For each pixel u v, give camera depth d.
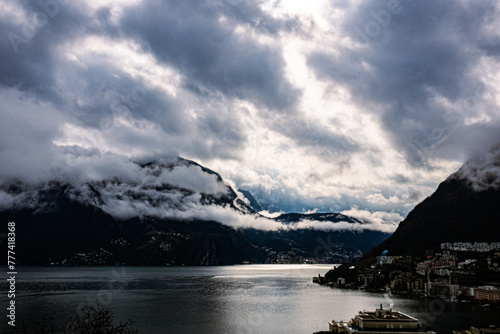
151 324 161.75
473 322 161.75
